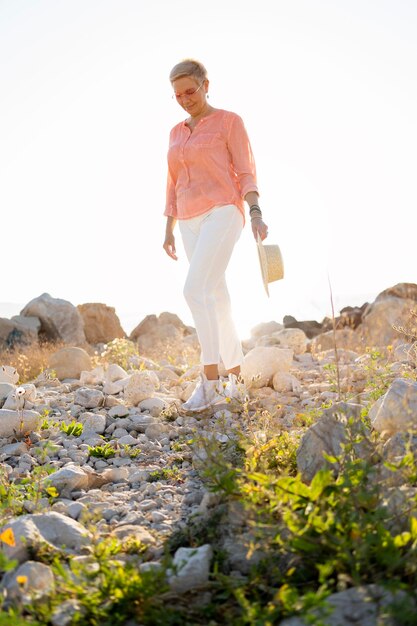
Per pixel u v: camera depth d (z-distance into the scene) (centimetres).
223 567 246
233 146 487
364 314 959
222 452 339
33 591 223
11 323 1195
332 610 194
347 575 215
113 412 505
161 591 219
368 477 269
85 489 351
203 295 480
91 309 1362
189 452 399
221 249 481
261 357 568
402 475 259
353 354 679
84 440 443
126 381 607
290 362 578
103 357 804
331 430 307
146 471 372
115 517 306
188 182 492
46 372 678
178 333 1270
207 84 495
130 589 216
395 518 236
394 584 198
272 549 240
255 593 221
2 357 1036
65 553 256
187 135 495
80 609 213
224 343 521
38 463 399
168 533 282
